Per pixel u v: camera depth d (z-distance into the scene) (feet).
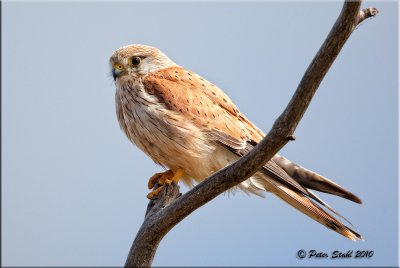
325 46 20.68
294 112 21.99
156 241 26.14
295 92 21.77
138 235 26.27
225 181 24.38
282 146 22.90
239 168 23.93
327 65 20.94
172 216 25.46
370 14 20.35
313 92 21.58
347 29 20.22
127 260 26.55
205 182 24.77
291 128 22.35
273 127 22.59
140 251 26.21
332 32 20.44
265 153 23.18
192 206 25.16
